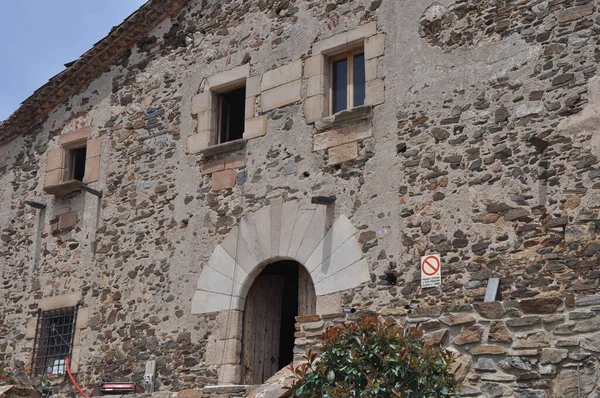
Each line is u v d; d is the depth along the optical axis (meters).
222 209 9.96
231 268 9.66
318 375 6.31
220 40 10.71
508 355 6.15
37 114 12.52
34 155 12.45
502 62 8.22
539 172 7.71
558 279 7.35
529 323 6.12
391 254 8.43
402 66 8.91
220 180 10.09
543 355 6.00
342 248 8.80
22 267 11.94
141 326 10.23
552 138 7.72
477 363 6.25
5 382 8.93
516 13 8.25
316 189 9.20
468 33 8.52
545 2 8.09
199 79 10.75
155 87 11.21
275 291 9.95
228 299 9.57
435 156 8.41
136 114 11.30
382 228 8.58
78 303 10.97
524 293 7.49
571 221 7.42
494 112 8.14
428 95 8.64
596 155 7.45
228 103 10.73
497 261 7.73
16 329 11.65
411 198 8.46
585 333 5.88
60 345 11.08
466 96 8.38
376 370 6.08
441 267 8.05
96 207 11.27
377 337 6.27
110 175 11.27
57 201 11.83
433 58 8.70
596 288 7.13
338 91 9.62
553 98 7.81
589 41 7.75
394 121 8.80
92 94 11.94
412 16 8.98
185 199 10.35
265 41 10.22
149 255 10.47
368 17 9.34
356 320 6.89
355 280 8.60
